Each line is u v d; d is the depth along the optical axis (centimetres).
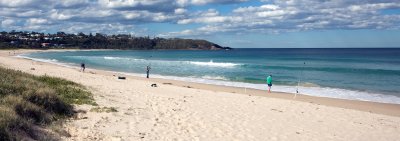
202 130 1150
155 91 2162
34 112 991
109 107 1352
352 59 8838
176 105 1575
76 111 1223
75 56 10556
